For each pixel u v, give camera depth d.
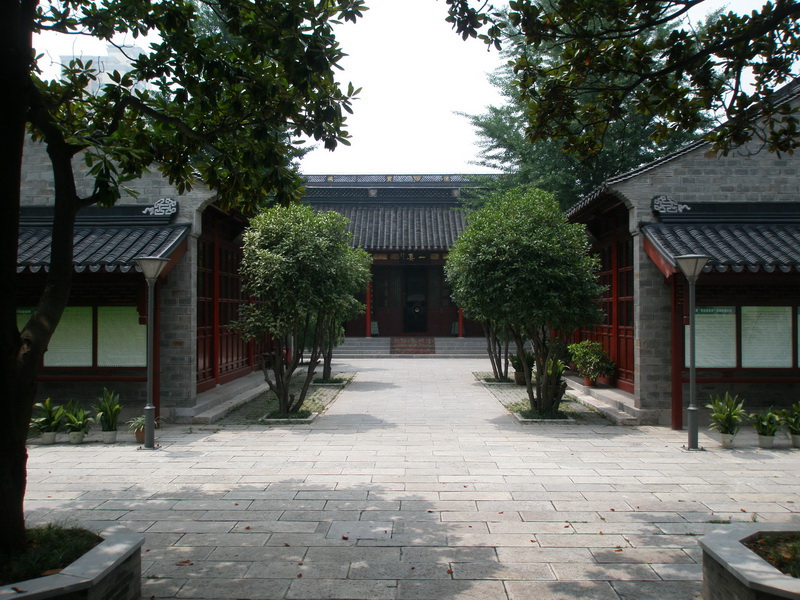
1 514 4.26
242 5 5.95
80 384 11.60
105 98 6.49
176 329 11.52
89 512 6.52
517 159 22.34
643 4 5.97
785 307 11.22
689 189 11.46
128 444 9.73
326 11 5.79
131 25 6.52
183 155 6.97
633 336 12.97
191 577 4.94
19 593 3.58
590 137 7.06
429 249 28.98
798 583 3.65
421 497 6.96
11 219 4.42
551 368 12.20
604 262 15.12
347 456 8.91
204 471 8.12
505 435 10.35
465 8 5.91
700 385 11.24
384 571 5.04
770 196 11.44
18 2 4.48
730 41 5.81
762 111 6.74
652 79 6.61
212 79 6.42
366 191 32.94
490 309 11.34
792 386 11.21
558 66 6.75
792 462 8.53
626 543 5.60
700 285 11.23
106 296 11.52
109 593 4.10
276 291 11.21
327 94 6.34
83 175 11.80
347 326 31.22
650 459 8.70
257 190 7.32
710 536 4.45
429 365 23.89
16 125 4.45
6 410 4.32
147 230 11.41
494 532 5.88
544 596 4.60
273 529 5.99
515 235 11.01
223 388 14.12
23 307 11.41
